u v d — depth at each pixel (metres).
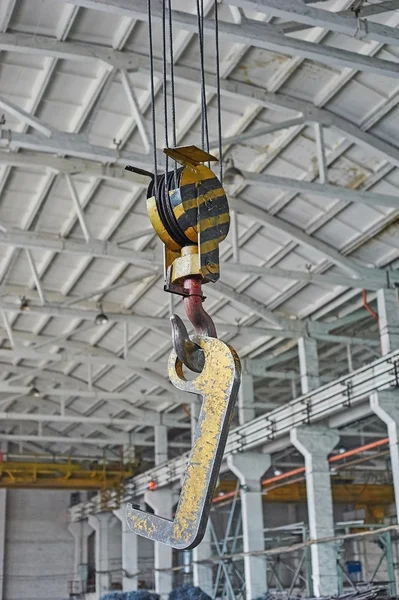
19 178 23.47
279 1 12.52
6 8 16.62
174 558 45.62
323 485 25.45
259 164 22.02
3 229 22.47
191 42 17.94
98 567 49.69
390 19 16.70
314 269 26.17
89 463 47.38
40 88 19.52
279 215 23.91
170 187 3.74
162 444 41.16
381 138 19.95
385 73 14.80
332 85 18.73
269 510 49.06
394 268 24.91
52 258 28.53
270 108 19.33
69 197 24.55
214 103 19.98
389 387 21.72
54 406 43.84
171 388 36.09
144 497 40.75
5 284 30.78
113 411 44.12
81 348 36.34
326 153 20.97
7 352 31.61
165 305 31.36
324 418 25.69
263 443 29.19
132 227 26.02
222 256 27.08
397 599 22.11
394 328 24.19
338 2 16.39
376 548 42.81
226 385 3.12
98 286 30.56
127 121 21.00
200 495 3.05
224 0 12.23
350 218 23.06
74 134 17.62
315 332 28.81
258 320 30.62
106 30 17.70
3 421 47.31
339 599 22.61
